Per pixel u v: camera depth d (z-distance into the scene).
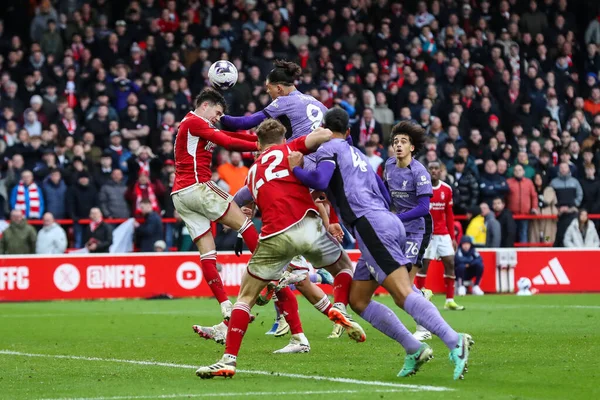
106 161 31.48
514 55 41.00
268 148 13.16
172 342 17.56
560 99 41.34
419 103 37.56
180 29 37.94
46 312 24.83
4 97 33.50
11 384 12.21
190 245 31.80
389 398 10.84
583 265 33.50
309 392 11.29
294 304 15.63
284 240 12.69
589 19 45.19
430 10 42.25
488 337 17.94
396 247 12.26
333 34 40.09
